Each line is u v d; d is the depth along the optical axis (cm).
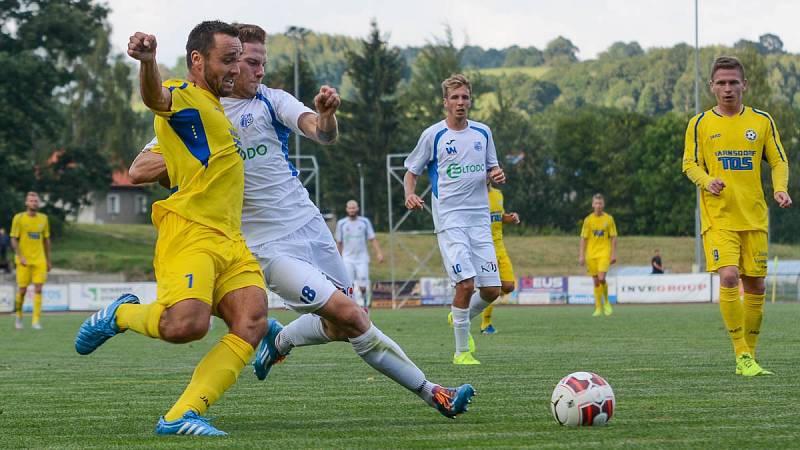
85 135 8075
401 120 8769
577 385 615
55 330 2295
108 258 6062
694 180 988
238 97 693
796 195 6084
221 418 686
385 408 735
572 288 4159
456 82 1191
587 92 15325
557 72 16088
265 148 693
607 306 2703
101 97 8150
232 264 611
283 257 679
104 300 4116
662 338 1594
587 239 2688
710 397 772
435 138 1197
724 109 991
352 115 8225
